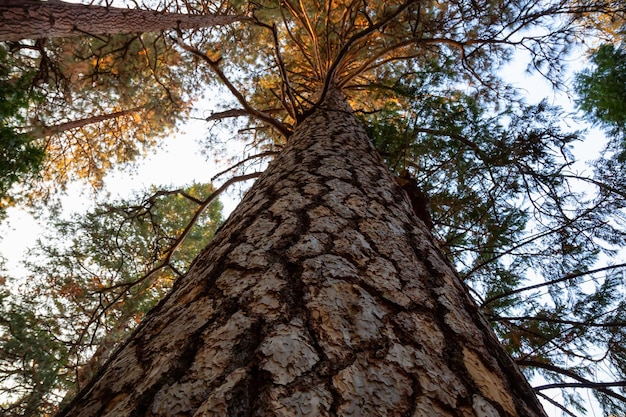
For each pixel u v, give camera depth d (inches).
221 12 199.2
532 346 112.9
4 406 188.9
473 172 134.0
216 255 41.1
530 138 128.9
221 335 26.5
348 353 25.0
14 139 157.8
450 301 35.0
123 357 30.2
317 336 25.9
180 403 22.0
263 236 40.1
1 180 162.1
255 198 57.2
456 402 23.9
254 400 21.1
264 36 239.3
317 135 94.3
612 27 179.5
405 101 202.7
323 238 38.9
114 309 256.5
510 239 126.8
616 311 106.1
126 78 199.0
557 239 123.6
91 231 232.4
